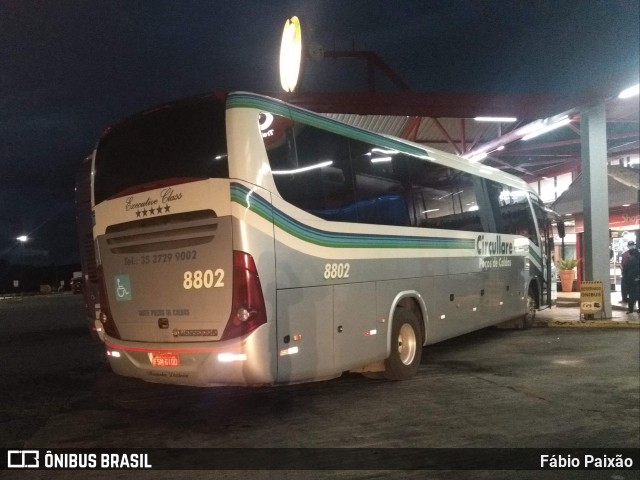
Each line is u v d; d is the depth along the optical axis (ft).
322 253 21.88
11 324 63.87
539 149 74.38
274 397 25.03
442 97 49.90
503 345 37.45
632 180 61.98
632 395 24.30
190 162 20.35
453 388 25.81
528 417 21.30
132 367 21.72
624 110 51.44
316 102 47.24
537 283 45.85
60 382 29.89
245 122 19.70
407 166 28.50
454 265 32.04
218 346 19.27
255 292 19.11
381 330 25.16
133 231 21.72
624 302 56.13
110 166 22.97
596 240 47.21
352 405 23.41
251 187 19.43
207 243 19.69
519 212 42.78
